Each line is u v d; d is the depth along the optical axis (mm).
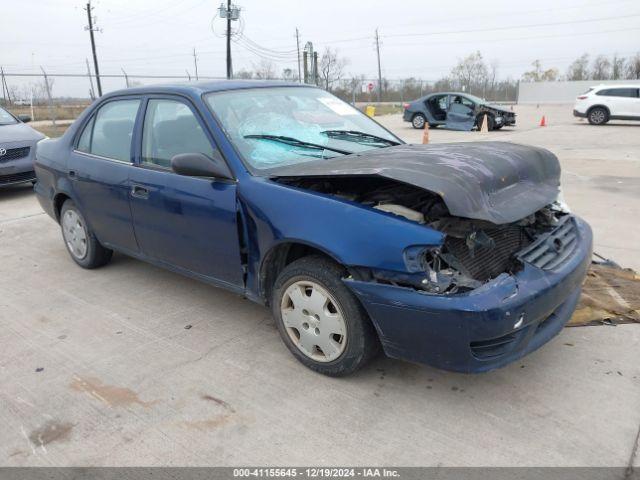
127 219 4160
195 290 4516
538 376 3086
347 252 2736
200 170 3270
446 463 2441
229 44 38594
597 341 3428
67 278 4891
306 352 3180
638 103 19938
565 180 8680
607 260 4582
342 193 3092
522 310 2561
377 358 3328
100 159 4379
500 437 2596
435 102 21000
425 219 2742
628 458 2428
